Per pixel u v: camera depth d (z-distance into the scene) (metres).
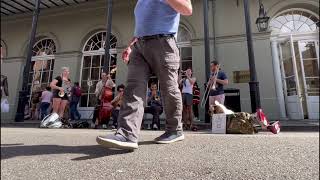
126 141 1.67
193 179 1.28
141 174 1.36
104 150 1.81
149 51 1.82
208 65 7.77
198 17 9.82
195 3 9.97
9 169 1.55
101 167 1.48
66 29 11.59
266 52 8.88
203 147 1.84
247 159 1.54
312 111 8.55
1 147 2.11
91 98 10.71
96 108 6.79
